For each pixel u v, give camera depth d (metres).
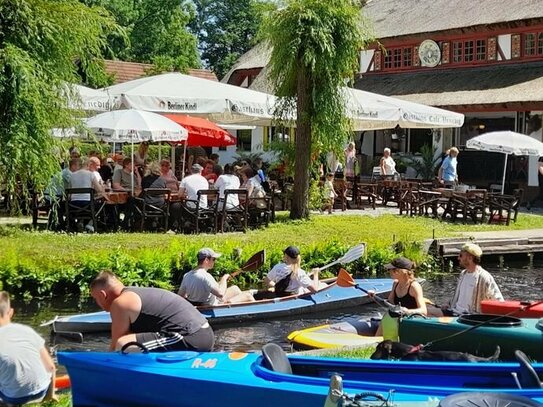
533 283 15.78
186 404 6.38
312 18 17.48
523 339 7.57
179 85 18.16
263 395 6.03
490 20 30.27
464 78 30.55
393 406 5.45
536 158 27.08
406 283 9.52
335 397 5.47
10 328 6.68
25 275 12.68
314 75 18.11
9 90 13.88
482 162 29.12
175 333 6.96
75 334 7.38
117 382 6.63
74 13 15.00
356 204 23.62
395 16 35.97
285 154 19.77
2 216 18.44
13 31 14.40
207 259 11.24
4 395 6.59
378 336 9.81
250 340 10.62
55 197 15.42
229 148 38.66
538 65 29.02
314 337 9.76
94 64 16.12
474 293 9.75
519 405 4.95
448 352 6.96
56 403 6.89
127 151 25.86
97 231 16.06
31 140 14.12
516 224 20.72
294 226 17.98
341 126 18.56
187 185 16.53
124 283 13.09
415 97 30.38
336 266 15.61
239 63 41.09
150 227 16.70
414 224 19.47
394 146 33.38
